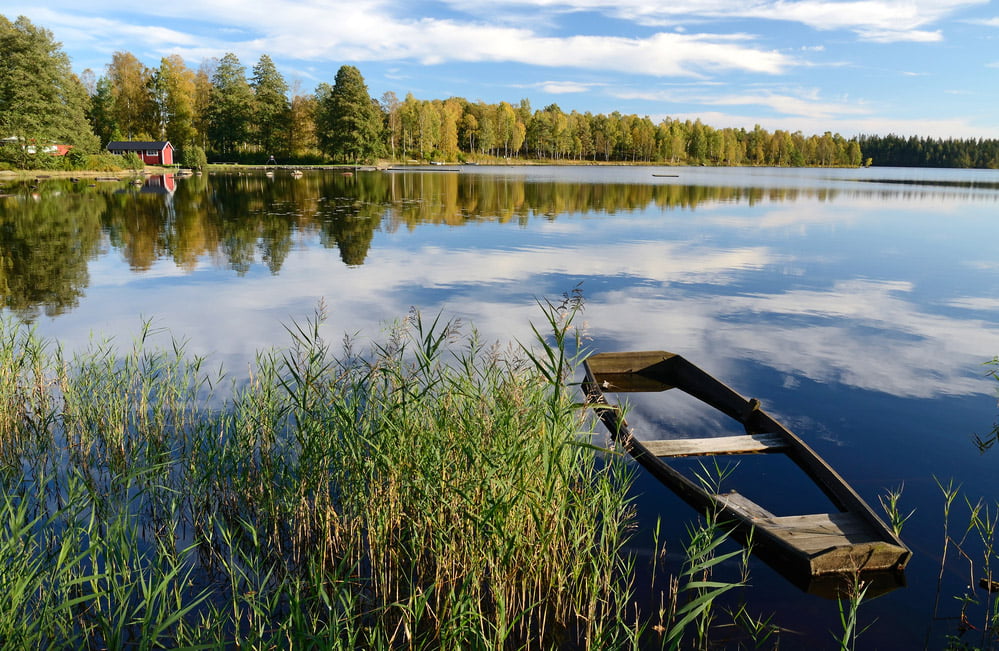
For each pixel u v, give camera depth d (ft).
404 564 13.73
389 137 292.81
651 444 19.53
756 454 19.19
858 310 37.73
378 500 13.61
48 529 13.99
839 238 68.28
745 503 15.79
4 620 9.17
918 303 39.63
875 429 21.54
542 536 12.16
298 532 13.96
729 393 23.13
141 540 14.16
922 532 15.44
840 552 13.32
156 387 22.39
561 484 13.39
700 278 46.29
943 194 154.61
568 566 13.28
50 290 39.34
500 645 10.61
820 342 31.40
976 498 17.12
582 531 14.29
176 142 233.55
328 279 43.62
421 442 13.65
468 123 367.66
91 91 256.52
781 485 17.30
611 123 432.25
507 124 378.32
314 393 16.05
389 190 128.26
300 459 14.42
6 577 9.93
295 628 9.71
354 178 171.01
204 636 11.06
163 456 17.43
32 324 31.68
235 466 15.60
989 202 128.06
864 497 17.16
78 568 12.82
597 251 57.26
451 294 39.52
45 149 161.07
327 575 13.07
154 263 48.83
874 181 235.61
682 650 11.52
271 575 13.24
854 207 109.40
